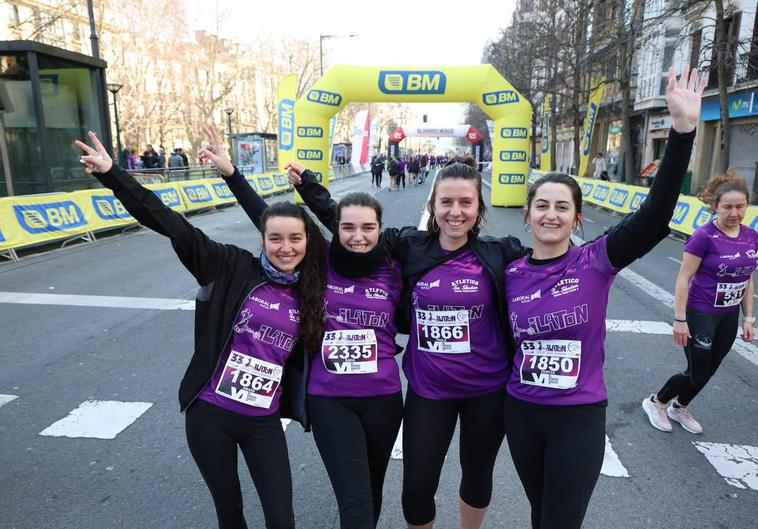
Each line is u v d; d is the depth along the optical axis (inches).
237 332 91.2
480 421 94.2
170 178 789.9
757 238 144.2
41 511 119.0
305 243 91.7
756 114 687.1
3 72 473.1
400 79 725.9
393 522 117.2
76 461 138.5
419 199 854.5
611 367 200.1
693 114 74.7
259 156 1159.6
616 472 133.9
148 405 168.7
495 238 97.8
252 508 121.6
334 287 94.5
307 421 95.3
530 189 90.7
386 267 96.4
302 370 97.1
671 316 262.8
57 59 491.8
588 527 113.9
